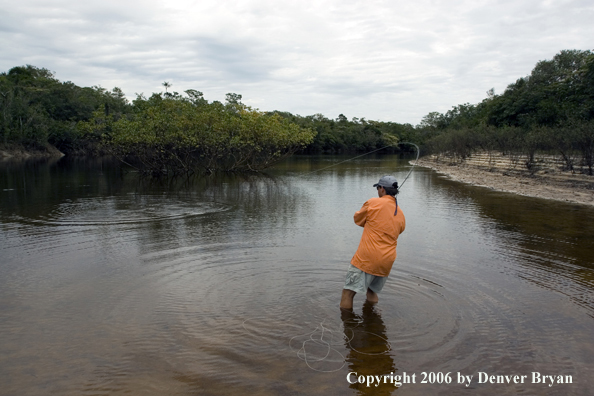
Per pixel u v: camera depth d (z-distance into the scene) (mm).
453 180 21703
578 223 9219
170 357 3432
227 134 26859
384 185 4477
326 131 69250
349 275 4375
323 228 8531
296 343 3686
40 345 3615
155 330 3895
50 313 4262
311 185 18359
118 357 3428
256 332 3871
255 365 3330
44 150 48156
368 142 73688
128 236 7711
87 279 5273
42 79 58344
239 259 6141
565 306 4512
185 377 3156
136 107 42375
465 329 3959
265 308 4395
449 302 4586
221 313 4270
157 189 16422
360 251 4340
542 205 12172
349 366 3340
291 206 11758
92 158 47531
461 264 5965
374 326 4012
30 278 5320
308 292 4848
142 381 3104
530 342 3729
